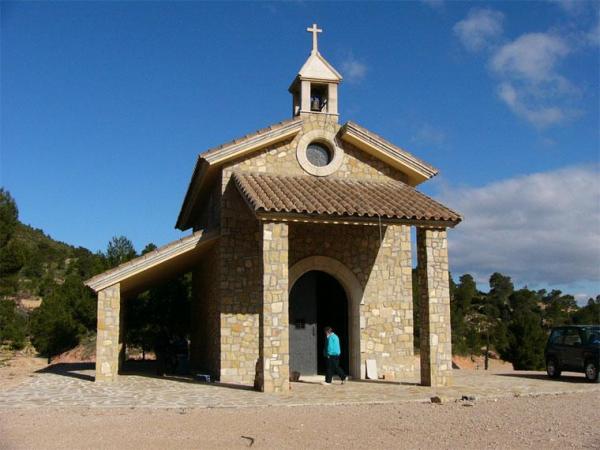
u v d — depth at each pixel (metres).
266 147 18.73
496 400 13.27
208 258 20.55
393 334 18.81
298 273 18.39
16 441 8.55
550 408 11.86
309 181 18.38
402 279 19.19
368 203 16.55
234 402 12.84
